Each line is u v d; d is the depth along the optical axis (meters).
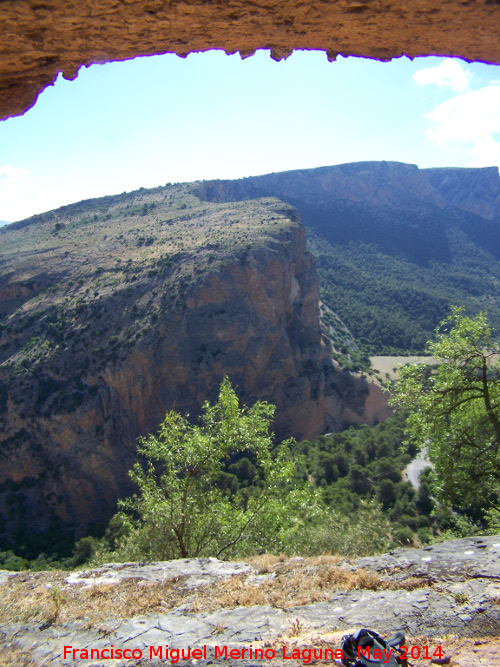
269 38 4.49
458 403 13.27
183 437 12.12
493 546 6.71
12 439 47.53
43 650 5.54
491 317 105.69
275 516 11.13
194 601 6.39
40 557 35.81
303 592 6.29
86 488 46.34
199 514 11.31
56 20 3.78
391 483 32.06
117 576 7.46
